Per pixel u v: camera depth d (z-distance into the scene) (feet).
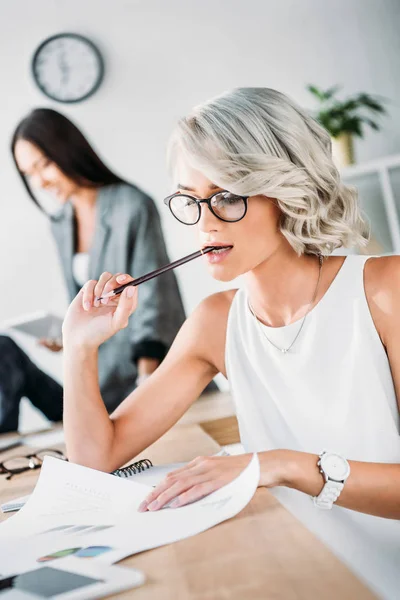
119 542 2.15
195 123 3.37
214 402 8.21
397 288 3.45
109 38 11.22
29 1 11.09
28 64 11.02
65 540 2.25
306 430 3.65
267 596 1.55
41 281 10.74
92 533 2.29
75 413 3.82
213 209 3.35
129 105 11.16
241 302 4.05
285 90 11.46
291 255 3.67
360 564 3.31
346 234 3.72
